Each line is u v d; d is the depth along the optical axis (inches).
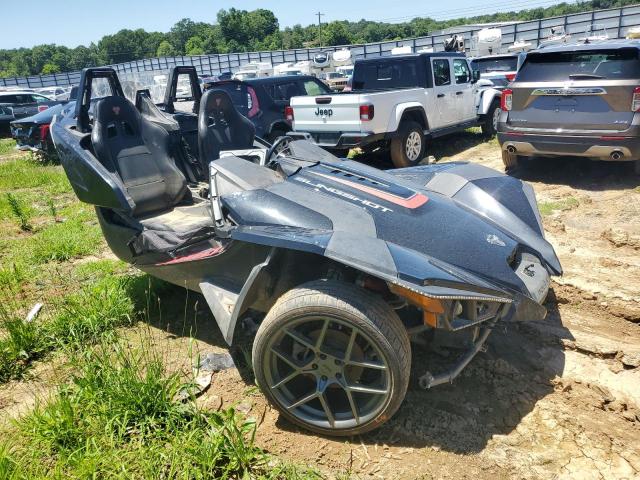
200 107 179.8
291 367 116.3
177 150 186.9
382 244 105.1
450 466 104.5
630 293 165.2
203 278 139.9
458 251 113.1
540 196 271.1
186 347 146.9
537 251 130.8
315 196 124.8
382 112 339.6
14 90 798.5
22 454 107.0
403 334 102.6
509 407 120.0
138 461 103.0
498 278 111.7
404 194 127.7
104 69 175.0
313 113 352.8
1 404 127.3
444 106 397.4
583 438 110.3
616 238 202.8
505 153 317.4
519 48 1104.8
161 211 173.0
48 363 143.1
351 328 101.8
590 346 139.8
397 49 1277.1
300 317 104.2
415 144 367.6
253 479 101.2
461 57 421.1
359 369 110.7
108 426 108.9
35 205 322.7
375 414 105.8
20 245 239.0
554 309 161.6
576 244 206.1
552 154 289.9
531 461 105.0
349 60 1435.8
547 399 122.3
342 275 116.0
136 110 174.1
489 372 131.6
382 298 108.4
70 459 102.3
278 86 389.4
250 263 130.2
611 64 264.4
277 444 111.6
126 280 181.9
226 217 130.3
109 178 147.4
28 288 191.6
